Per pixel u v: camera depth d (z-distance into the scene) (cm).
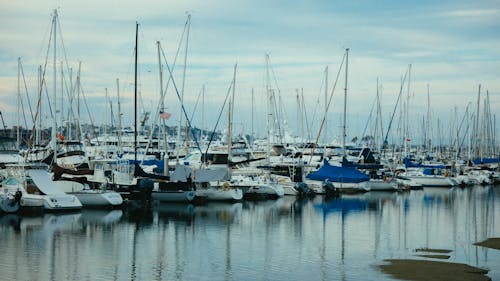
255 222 5156
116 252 3728
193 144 10106
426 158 12444
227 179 6738
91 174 5925
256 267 3409
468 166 11675
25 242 3966
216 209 5984
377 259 3681
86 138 9544
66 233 4331
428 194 8450
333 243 4216
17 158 7019
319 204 6762
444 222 5406
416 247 4109
